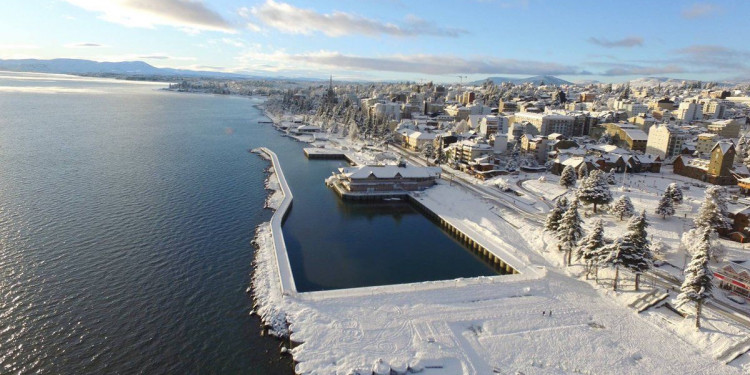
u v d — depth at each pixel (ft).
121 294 240.32
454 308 228.02
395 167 502.38
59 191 413.39
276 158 637.30
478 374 179.63
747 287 233.55
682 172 545.44
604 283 261.85
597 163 548.72
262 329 215.72
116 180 465.06
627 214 360.69
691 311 224.12
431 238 366.02
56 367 183.93
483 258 326.65
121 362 189.16
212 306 233.76
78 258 278.46
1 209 356.38
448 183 515.91
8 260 270.26
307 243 339.98
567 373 182.80
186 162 577.84
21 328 206.69
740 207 358.02
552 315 225.15
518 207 417.69
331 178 517.96
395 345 195.52
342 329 206.28
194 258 288.30
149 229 332.80
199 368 188.75
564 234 292.61
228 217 370.12
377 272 293.84
